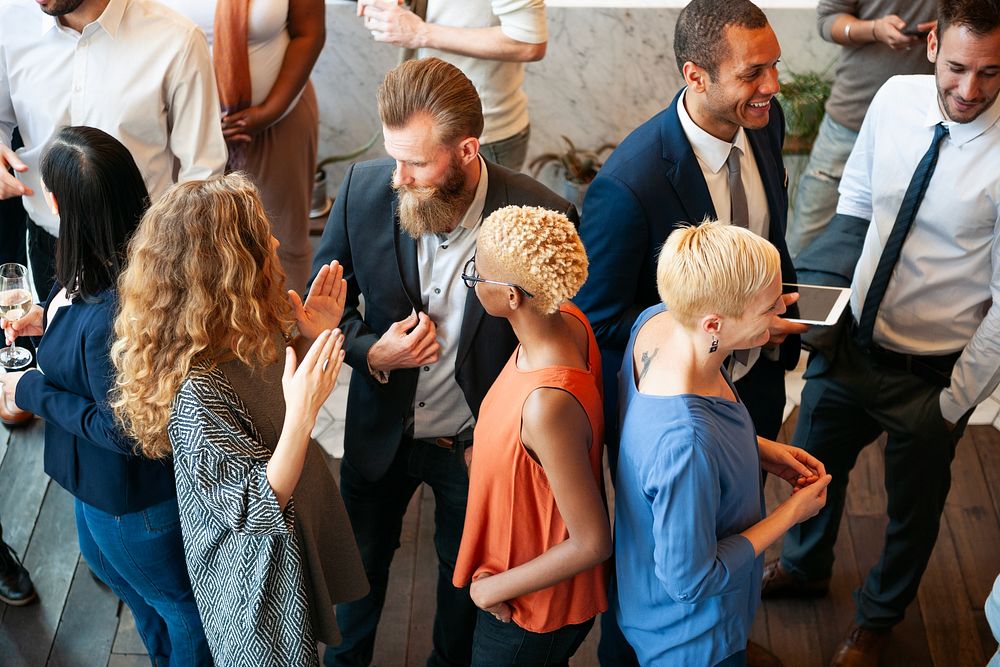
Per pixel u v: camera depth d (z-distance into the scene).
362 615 2.77
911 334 2.66
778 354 2.67
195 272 1.88
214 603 2.21
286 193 3.80
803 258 2.85
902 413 2.71
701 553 1.87
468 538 2.13
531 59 3.45
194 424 1.95
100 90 3.00
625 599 2.15
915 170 2.51
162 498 2.27
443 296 2.37
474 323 2.33
